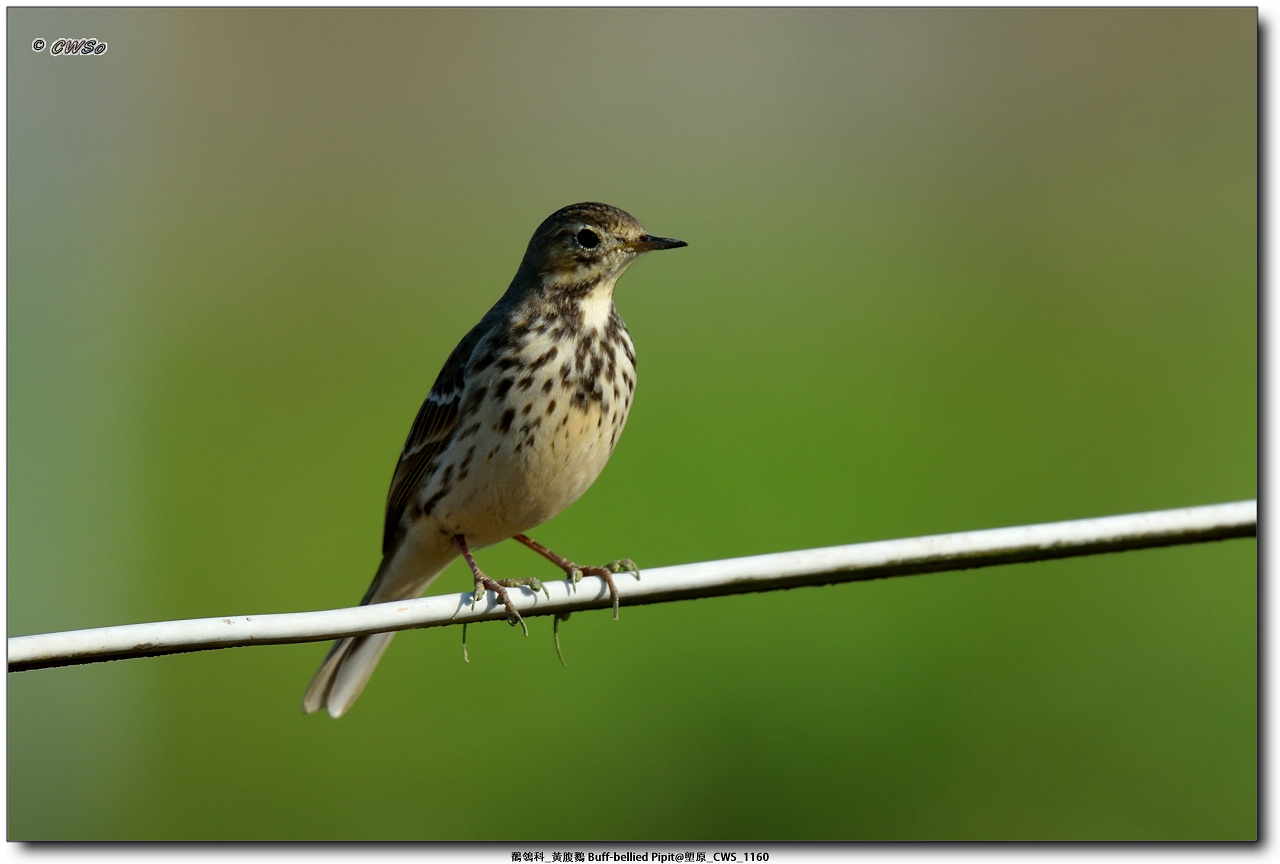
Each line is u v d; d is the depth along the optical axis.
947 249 18.56
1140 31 24.31
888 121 23.08
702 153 22.16
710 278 17.67
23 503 13.41
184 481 14.19
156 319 17.06
